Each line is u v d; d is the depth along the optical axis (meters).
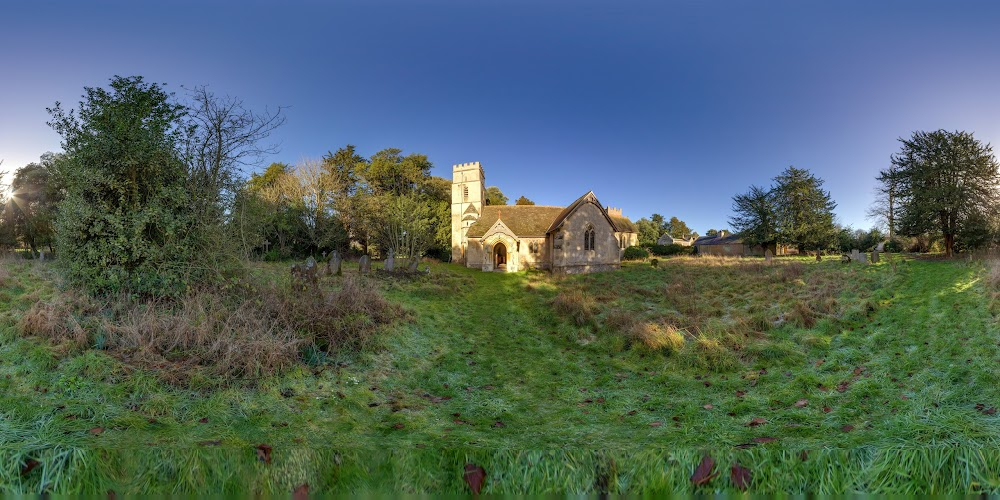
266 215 30.16
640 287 18.92
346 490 3.94
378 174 47.56
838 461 3.95
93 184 8.94
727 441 4.44
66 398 5.16
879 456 3.94
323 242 36.41
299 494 3.92
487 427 5.23
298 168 39.81
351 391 6.48
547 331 11.66
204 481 3.89
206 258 9.86
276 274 14.22
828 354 8.44
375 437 4.73
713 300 15.15
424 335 10.56
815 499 3.76
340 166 48.53
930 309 11.17
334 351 7.96
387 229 35.31
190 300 8.70
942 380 6.21
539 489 4.01
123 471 3.85
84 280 8.84
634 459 4.12
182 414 5.13
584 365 8.63
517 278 26.02
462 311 14.29
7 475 3.61
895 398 5.75
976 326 8.84
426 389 7.02
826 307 12.22
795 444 4.25
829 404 5.79
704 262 35.00
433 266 33.50
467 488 4.01
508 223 35.38
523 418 5.62
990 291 11.66
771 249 55.22
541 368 8.33
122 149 8.89
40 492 3.60
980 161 29.09
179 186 9.70
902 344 8.50
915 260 27.59
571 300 13.85
